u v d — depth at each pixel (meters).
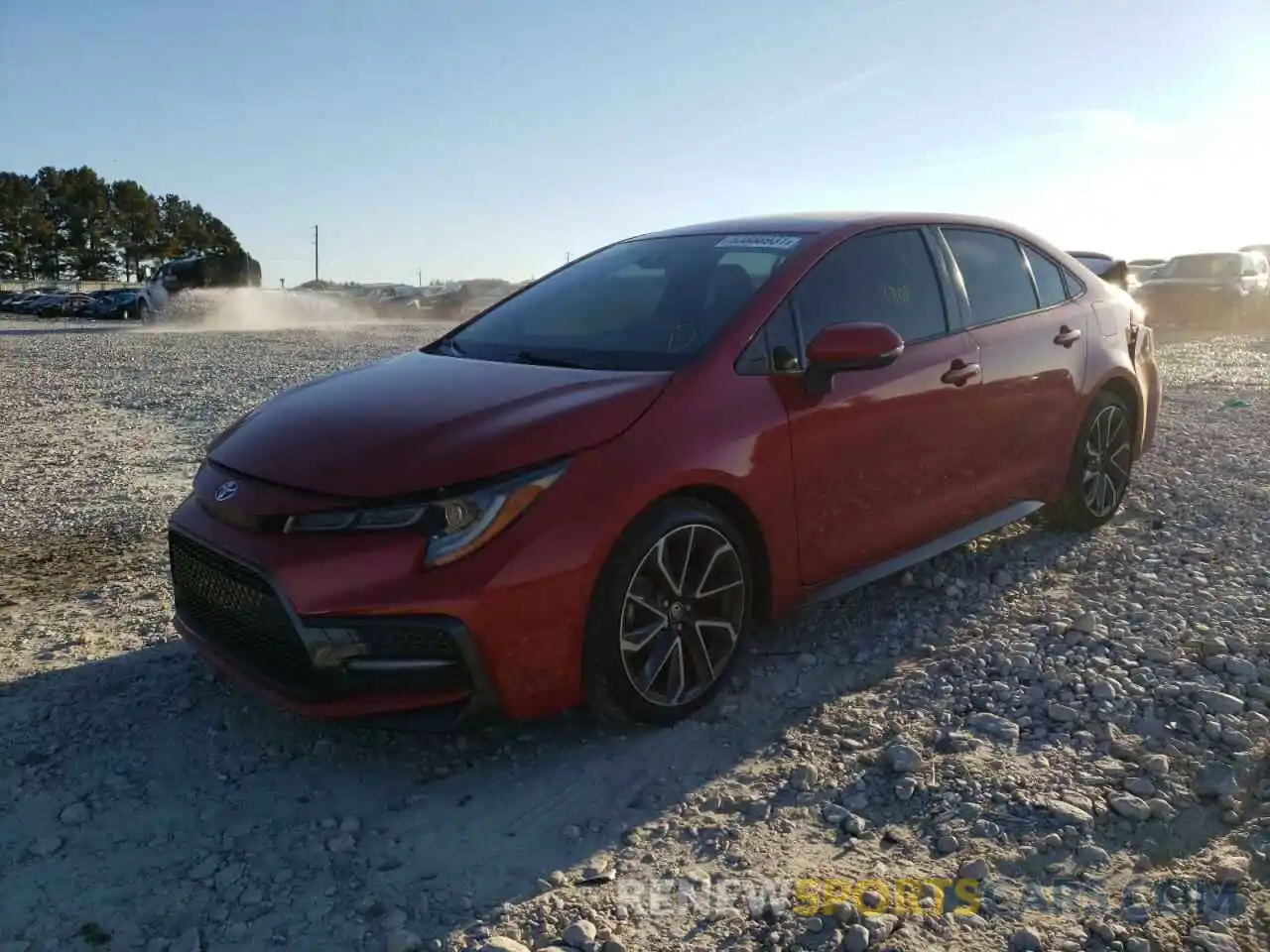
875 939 2.39
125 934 2.47
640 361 3.61
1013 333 4.60
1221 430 8.20
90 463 7.82
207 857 2.77
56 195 89.44
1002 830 2.79
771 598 3.62
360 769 3.21
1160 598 4.35
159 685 3.75
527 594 2.95
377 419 3.30
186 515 3.42
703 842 2.80
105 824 2.92
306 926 2.50
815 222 4.25
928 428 4.11
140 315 37.44
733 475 3.39
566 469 3.06
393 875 2.69
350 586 2.90
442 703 2.96
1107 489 5.29
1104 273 7.23
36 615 4.47
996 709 3.46
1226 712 3.38
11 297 41.88
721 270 4.01
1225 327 22.17
